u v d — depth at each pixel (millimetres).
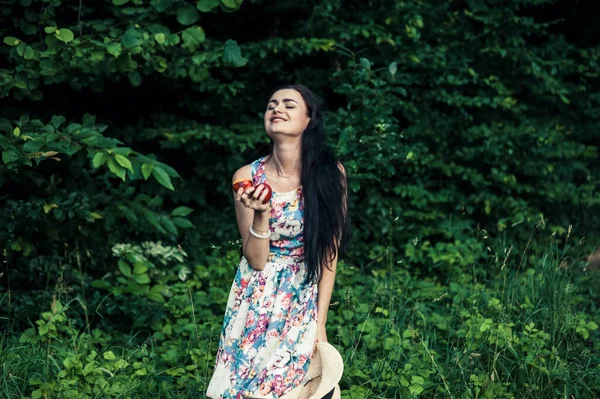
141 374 3979
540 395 3971
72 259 5195
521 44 6770
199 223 6008
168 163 6055
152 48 4863
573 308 4914
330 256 3121
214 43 5504
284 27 6340
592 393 4035
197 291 5223
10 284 4930
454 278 5641
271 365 2951
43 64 4570
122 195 4996
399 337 4250
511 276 5164
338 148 5230
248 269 3076
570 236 6824
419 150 6215
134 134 5730
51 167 4988
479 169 6754
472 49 6645
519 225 6508
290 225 3033
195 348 4332
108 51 4488
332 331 4648
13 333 4539
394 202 6156
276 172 3104
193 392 3947
